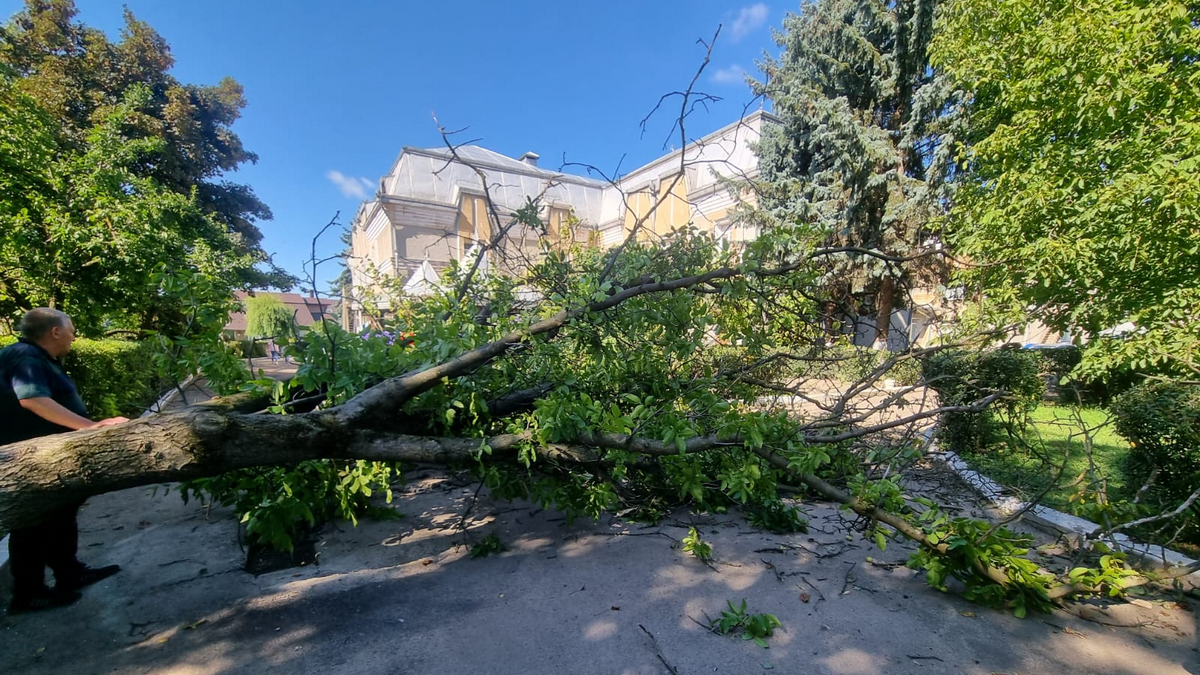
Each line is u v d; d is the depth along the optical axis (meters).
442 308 4.04
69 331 2.79
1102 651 2.40
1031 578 2.66
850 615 2.67
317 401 3.36
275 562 3.21
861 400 4.84
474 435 3.18
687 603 2.77
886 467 3.59
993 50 6.25
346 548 3.43
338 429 2.52
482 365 3.12
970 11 6.64
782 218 13.04
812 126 13.27
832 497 3.08
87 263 7.16
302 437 2.40
